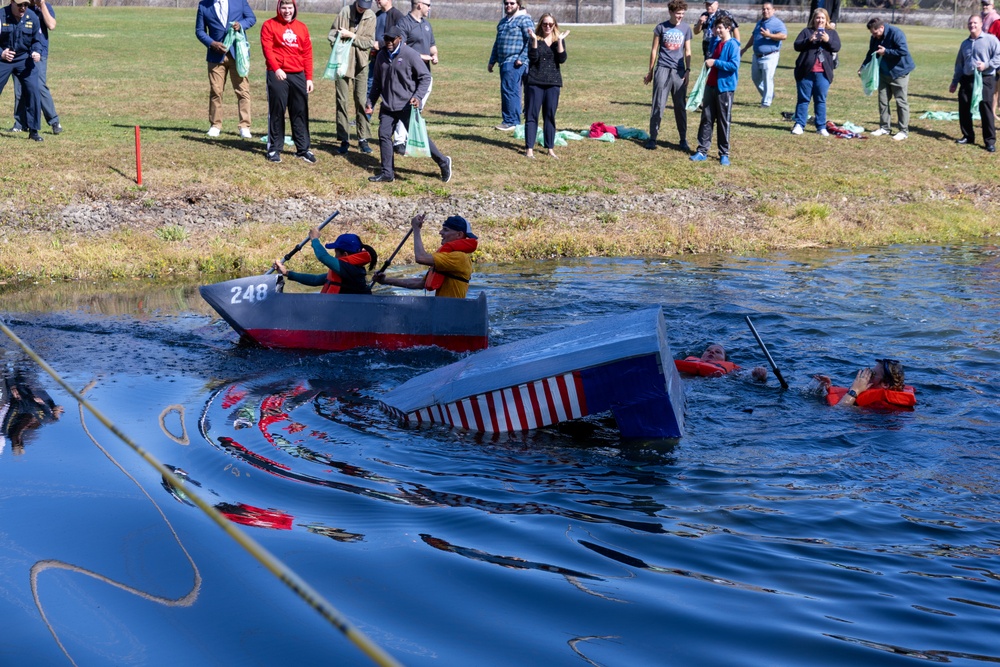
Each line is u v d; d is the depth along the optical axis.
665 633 3.92
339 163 15.84
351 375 8.41
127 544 4.71
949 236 15.59
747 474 5.98
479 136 18.33
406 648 3.76
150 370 8.34
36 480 5.56
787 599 4.26
